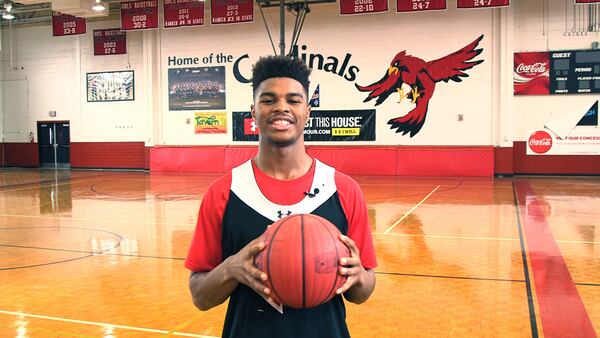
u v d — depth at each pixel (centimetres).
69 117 2080
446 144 1677
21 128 2166
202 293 168
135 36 1961
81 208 1050
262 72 171
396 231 784
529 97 1619
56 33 1783
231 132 1869
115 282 530
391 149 1678
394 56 1697
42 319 424
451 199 1131
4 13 1919
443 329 394
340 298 178
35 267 593
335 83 1750
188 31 1884
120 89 1997
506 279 528
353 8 1484
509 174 1622
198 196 1222
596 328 394
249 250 154
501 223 842
